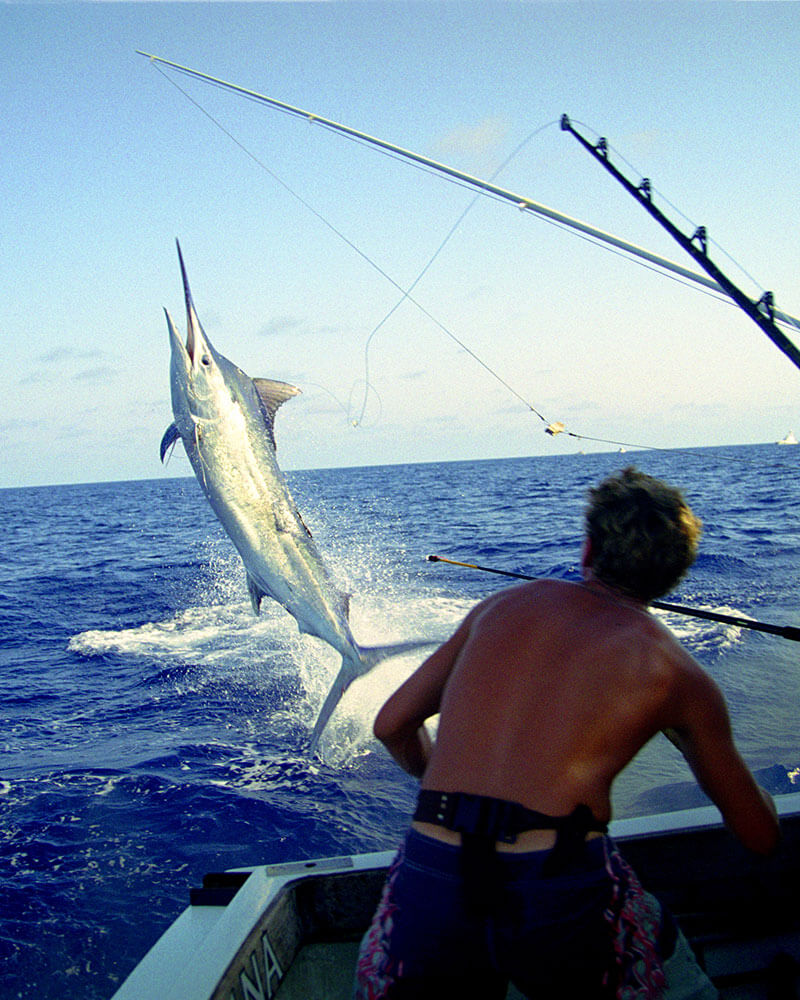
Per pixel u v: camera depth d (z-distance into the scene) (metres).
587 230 3.38
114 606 15.38
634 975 1.53
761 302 2.71
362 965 1.58
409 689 1.90
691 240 2.91
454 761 1.61
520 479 61.75
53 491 152.12
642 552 1.74
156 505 64.06
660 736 5.96
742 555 15.49
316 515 32.81
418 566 17.36
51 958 4.09
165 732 7.59
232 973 1.89
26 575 21.09
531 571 16.17
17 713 8.46
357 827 5.45
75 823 5.58
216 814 5.65
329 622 4.32
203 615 13.80
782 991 2.15
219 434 3.58
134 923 4.38
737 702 6.82
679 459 73.06
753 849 1.79
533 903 1.45
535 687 1.62
